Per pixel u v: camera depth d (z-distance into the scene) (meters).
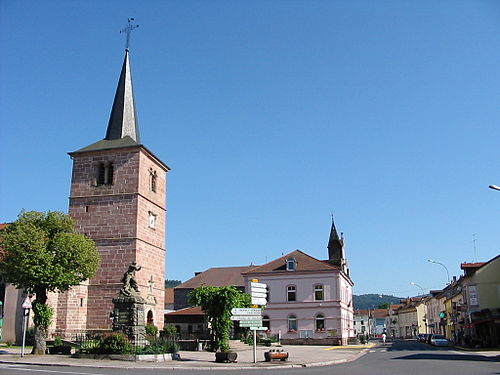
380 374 21.50
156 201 51.97
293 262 66.44
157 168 52.97
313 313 64.31
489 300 54.03
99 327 45.53
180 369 23.50
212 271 87.06
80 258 34.22
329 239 85.25
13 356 29.95
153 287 49.50
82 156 50.31
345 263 86.94
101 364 25.08
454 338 67.69
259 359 31.83
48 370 21.45
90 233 48.03
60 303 44.22
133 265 31.94
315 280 65.19
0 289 45.03
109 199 48.50
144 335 30.94
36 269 32.22
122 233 47.34
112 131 52.25
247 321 28.34
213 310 32.69
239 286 82.69
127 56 55.41
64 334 42.41
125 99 53.56
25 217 35.25
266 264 68.44
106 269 46.75
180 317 65.94
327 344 62.97
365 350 47.97
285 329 64.56
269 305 65.62
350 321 78.88
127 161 49.19
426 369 24.05
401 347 55.34
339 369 24.61
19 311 44.22
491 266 54.84
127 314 30.34
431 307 100.69
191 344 40.00
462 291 61.41
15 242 32.75
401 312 138.88
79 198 49.19
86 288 46.44
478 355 36.25
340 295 64.69
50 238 34.66
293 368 25.77
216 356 28.47
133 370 22.61
